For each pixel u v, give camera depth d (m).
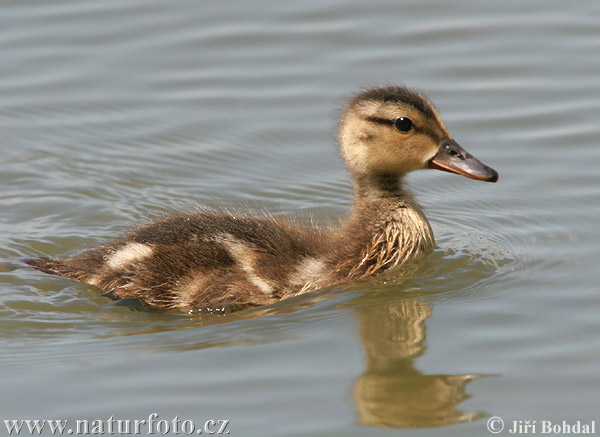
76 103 18.89
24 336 11.98
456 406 10.28
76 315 12.51
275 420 10.04
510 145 17.39
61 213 15.89
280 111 18.47
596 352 11.23
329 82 18.95
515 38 20.03
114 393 10.61
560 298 12.75
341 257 13.33
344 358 11.30
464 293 13.03
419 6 21.38
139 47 20.22
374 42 20.11
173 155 17.61
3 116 18.52
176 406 10.32
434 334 11.86
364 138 13.73
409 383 10.73
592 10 20.88
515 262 14.09
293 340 11.78
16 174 16.95
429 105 13.73
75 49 20.17
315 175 17.16
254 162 17.47
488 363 11.11
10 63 19.72
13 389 10.72
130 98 18.98
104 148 17.81
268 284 12.82
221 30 20.64
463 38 20.11
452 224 15.67
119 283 12.96
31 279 13.30
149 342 11.79
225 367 11.13
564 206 15.85
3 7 21.44
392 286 13.22
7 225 15.47
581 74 18.97
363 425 9.91
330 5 21.48
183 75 19.47
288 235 13.45
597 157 17.02
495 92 18.62
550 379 10.70
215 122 18.38
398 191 13.97
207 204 15.81
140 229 13.67
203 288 12.71
